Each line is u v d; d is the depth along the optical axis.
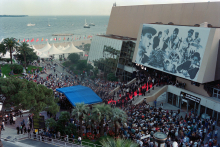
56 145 25.78
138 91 45.41
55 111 31.69
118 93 47.91
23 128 30.78
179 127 30.42
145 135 26.52
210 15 47.44
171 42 44.47
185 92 42.72
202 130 30.05
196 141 27.03
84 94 43.00
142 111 35.69
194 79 40.31
